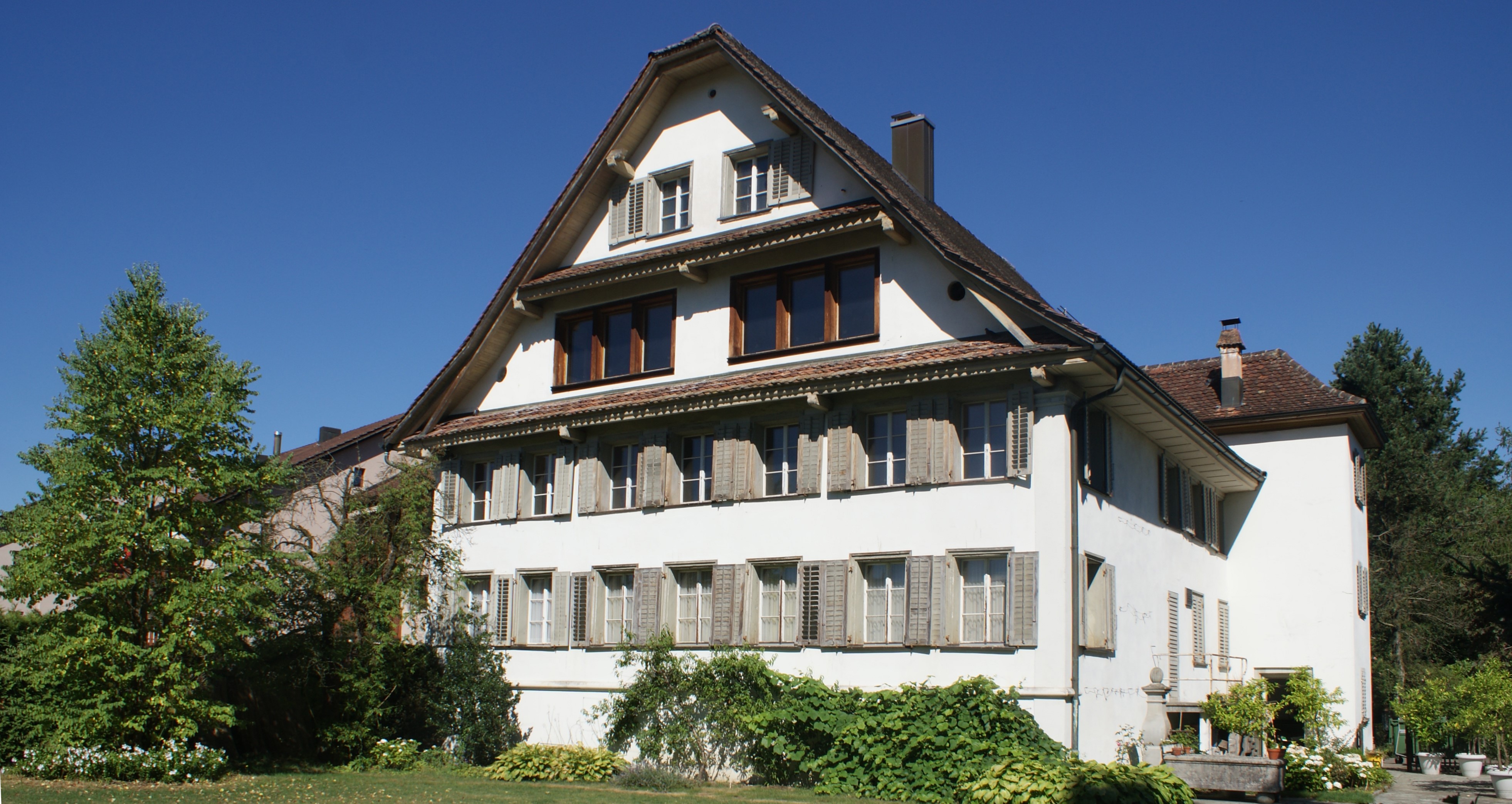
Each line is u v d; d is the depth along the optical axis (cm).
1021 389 1694
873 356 1873
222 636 1733
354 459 3681
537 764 1902
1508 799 1784
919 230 1812
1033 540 1656
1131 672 1862
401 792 1584
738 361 2025
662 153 2238
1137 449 2009
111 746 1653
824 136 1948
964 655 1680
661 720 1847
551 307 2338
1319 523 2534
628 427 2148
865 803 1530
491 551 2303
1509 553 3950
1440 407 4819
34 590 1652
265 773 1805
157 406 1698
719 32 2117
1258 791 1614
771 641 1892
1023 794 1349
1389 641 3934
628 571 2086
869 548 1794
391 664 2138
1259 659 2530
